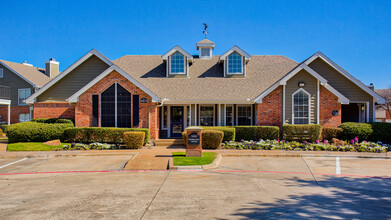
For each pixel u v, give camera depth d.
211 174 10.11
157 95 17.64
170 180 9.14
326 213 6.08
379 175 10.13
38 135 16.41
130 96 17.16
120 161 12.38
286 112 17.69
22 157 13.34
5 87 30.41
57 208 6.34
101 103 17.20
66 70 19.73
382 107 41.34
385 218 5.80
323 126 17.77
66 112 19.89
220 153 14.00
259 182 8.97
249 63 23.09
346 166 11.68
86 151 14.57
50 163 12.05
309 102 17.64
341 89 19.67
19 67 32.19
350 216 5.91
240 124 19.80
